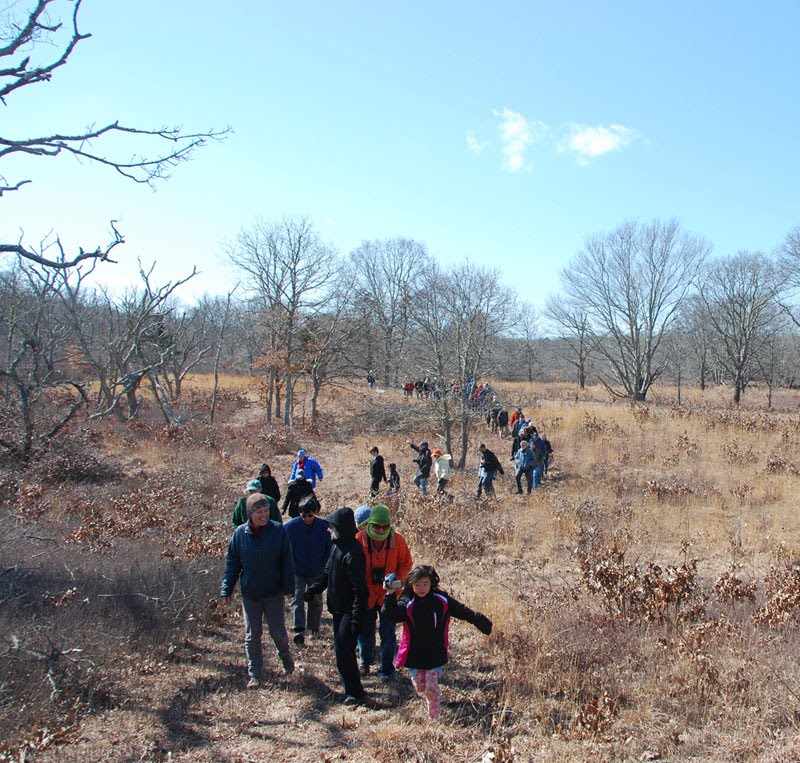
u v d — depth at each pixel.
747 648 5.89
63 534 9.94
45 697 4.78
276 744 4.56
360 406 30.75
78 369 30.14
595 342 44.75
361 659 5.92
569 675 5.45
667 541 11.28
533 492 16.42
